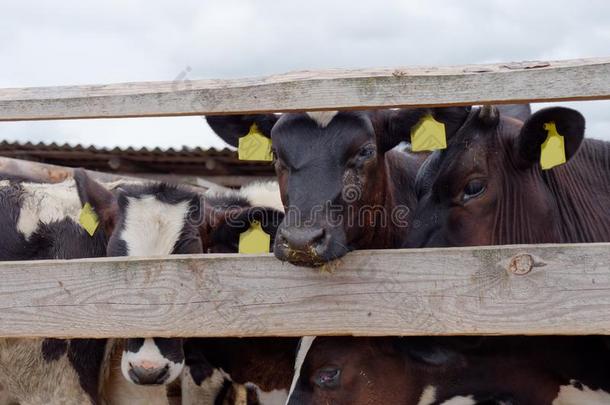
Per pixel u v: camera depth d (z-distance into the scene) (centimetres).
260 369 559
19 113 327
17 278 328
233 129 432
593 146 452
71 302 325
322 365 401
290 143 387
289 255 312
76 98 323
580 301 289
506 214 412
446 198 419
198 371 606
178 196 541
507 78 294
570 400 412
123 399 559
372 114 408
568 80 290
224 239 538
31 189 574
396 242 439
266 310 316
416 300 304
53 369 541
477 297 298
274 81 311
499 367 404
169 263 319
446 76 299
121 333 322
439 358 402
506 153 416
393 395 402
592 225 428
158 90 318
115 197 550
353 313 310
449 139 422
